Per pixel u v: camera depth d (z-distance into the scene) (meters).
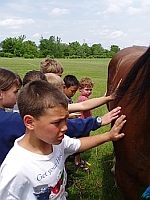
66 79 3.51
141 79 2.04
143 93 2.00
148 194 2.96
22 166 1.45
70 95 3.53
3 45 61.00
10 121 1.95
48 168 1.52
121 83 2.39
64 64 29.22
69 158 4.12
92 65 28.20
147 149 2.15
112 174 3.59
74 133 2.09
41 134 1.47
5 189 1.43
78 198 3.33
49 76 2.81
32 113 1.44
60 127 1.47
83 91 4.04
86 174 3.84
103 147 4.64
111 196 3.35
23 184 1.45
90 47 66.50
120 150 2.32
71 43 68.06
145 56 2.06
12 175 1.43
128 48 3.90
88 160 4.25
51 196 1.54
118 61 3.58
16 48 60.59
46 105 1.42
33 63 28.73
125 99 2.20
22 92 1.49
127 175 2.42
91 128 2.14
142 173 2.28
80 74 17.41
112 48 66.69
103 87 11.34
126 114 2.16
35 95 1.44
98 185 3.55
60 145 1.67
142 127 2.08
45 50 60.69
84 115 3.83
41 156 1.50
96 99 2.41
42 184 1.49
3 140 1.94
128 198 2.56
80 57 61.84
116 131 2.08
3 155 1.95
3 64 26.03
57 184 1.57
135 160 2.23
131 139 2.16
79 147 1.87
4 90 2.00
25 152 1.49
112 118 2.18
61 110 1.44
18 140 1.57
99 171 3.90
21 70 18.83
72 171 3.88
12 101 2.04
